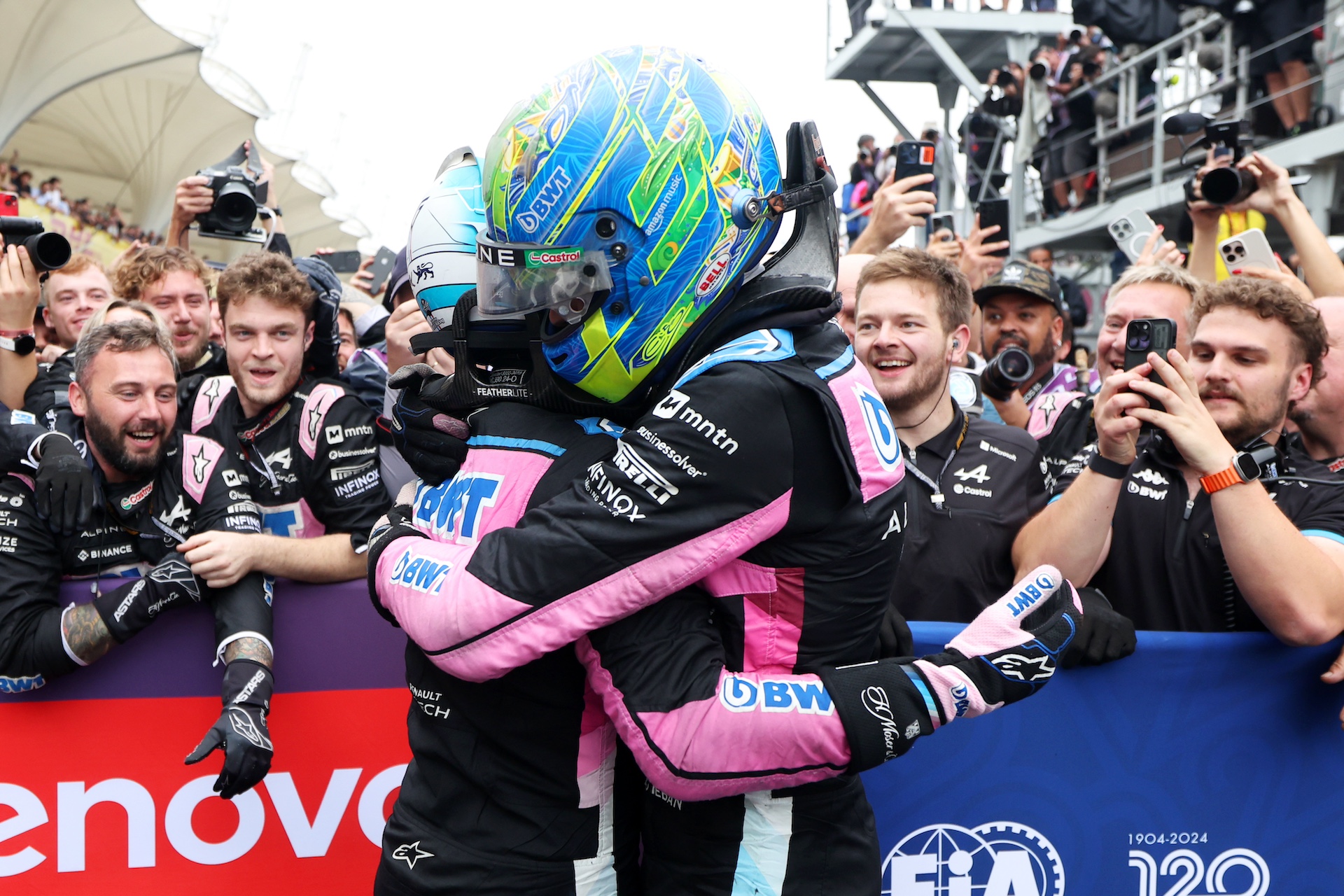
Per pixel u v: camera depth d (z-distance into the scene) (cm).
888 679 107
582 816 118
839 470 107
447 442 122
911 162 301
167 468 194
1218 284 196
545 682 115
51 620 173
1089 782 165
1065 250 823
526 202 107
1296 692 167
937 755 163
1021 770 164
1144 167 708
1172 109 682
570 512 104
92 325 216
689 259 107
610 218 105
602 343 109
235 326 205
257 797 184
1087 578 183
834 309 116
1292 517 182
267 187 320
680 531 102
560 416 119
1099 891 167
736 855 115
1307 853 170
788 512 106
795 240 119
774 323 111
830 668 108
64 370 248
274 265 210
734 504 103
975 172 696
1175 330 166
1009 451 224
